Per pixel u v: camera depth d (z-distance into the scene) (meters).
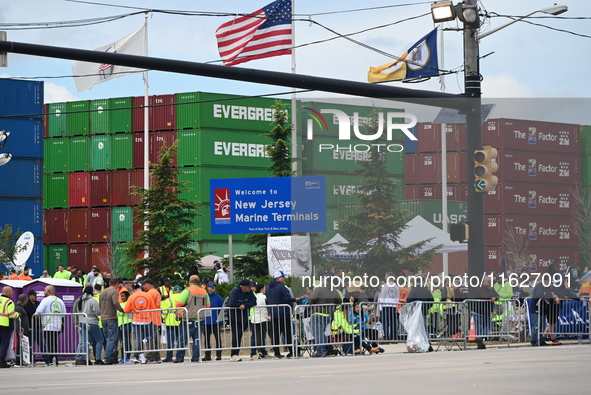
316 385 19.53
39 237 83.19
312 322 34.78
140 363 35.53
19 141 82.56
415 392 17.20
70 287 42.75
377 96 31.77
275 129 72.19
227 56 53.97
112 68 69.31
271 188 69.31
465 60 36.69
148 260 73.69
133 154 97.81
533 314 35.78
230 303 35.25
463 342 36.03
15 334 37.59
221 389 19.22
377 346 35.78
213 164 95.00
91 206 98.44
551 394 16.38
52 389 20.77
